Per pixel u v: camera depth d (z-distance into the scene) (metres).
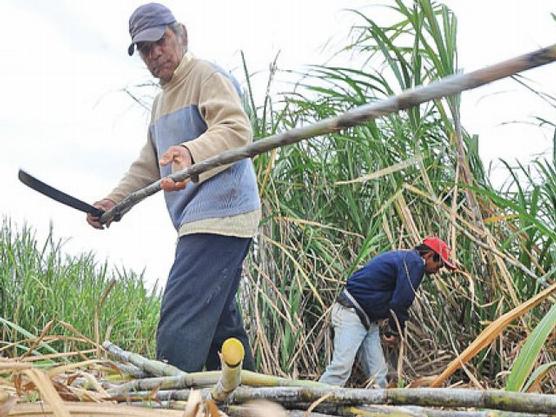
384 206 3.21
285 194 4.04
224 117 2.73
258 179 3.98
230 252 2.84
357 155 4.04
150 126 3.25
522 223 3.19
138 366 1.72
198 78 2.88
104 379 1.73
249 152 1.47
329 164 4.16
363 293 3.64
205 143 2.59
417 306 3.81
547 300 3.06
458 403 1.03
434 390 1.05
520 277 3.19
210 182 2.82
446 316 3.70
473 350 1.41
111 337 4.31
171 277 2.83
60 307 4.29
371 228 3.72
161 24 2.85
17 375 1.07
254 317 3.72
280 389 1.21
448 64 2.92
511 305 3.19
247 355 3.05
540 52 0.82
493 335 1.41
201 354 2.77
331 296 3.98
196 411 0.94
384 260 3.64
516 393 0.99
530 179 3.46
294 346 3.64
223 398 1.16
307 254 3.89
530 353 1.33
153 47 2.87
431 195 3.12
